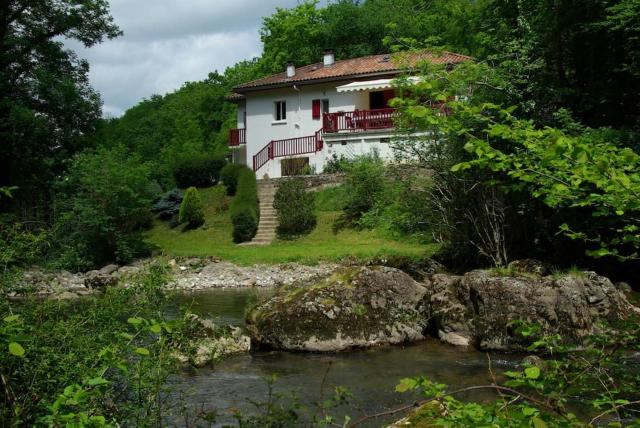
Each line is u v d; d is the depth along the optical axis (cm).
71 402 284
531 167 381
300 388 837
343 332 1105
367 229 2788
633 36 1741
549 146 317
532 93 1562
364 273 1204
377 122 3300
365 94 3641
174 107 7494
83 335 470
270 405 425
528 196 1509
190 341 560
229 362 989
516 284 1114
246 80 6231
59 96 2991
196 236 3256
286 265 2389
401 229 2081
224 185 3659
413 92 425
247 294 1953
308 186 3225
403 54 1338
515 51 1642
